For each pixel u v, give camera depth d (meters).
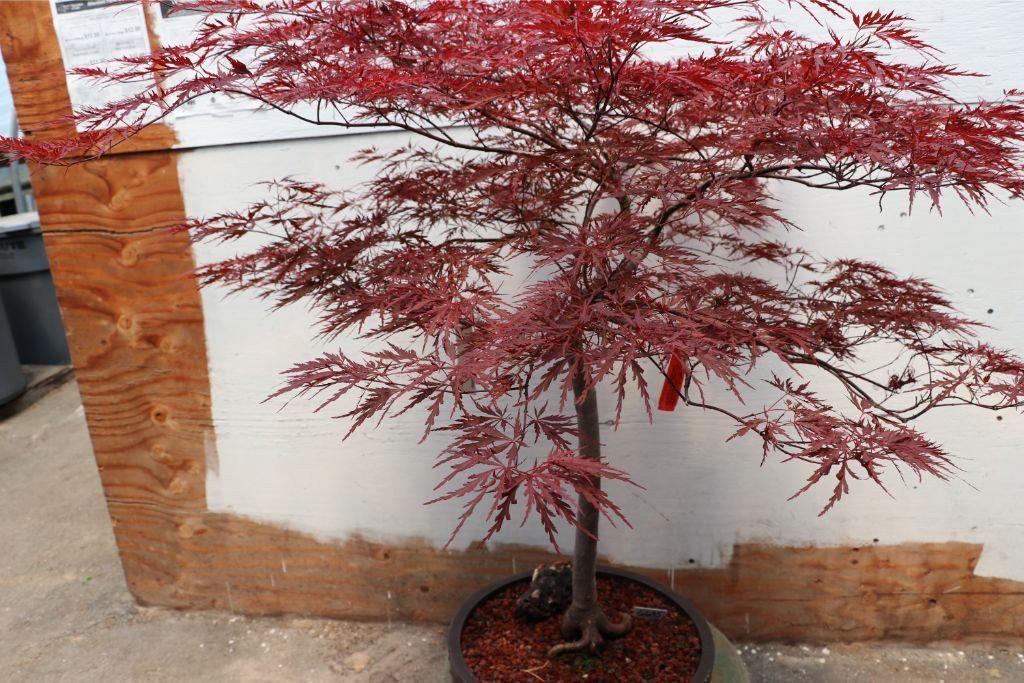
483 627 1.55
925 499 1.90
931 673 1.92
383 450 2.05
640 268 1.06
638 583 1.69
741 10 1.57
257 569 2.22
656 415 1.92
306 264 1.27
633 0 0.80
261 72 0.96
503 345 0.96
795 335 1.08
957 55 1.56
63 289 2.03
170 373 2.06
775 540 1.98
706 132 1.49
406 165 1.76
